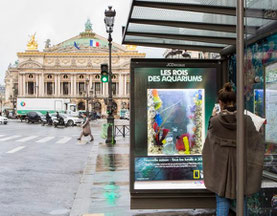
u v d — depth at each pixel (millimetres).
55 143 20797
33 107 67438
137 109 5234
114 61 128875
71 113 69875
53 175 10031
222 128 4105
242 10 3213
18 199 7203
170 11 5176
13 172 10422
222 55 5684
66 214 6133
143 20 5480
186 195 5230
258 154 3793
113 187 7969
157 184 5223
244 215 3648
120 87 126688
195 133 5270
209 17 5344
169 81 5246
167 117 5254
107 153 14797
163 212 5820
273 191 3939
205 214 5648
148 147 5242
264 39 3984
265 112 4086
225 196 4055
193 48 6441
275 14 3697
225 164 4082
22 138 24578
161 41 6840
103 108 127500
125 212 5875
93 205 6379
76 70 128500
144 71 5230
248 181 3691
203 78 5266
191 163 5250
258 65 4156
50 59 129250
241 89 3225
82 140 23203
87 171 10203
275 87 3846
